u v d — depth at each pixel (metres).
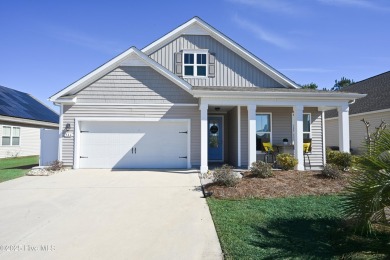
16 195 7.56
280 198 6.96
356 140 19.34
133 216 5.77
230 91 10.70
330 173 8.59
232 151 13.91
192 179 9.67
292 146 12.14
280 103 11.19
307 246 4.21
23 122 21.52
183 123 12.53
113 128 12.41
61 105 12.20
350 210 3.96
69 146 12.19
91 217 5.72
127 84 12.37
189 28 13.87
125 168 12.30
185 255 3.99
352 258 3.78
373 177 3.68
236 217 5.55
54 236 4.71
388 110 16.23
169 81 12.49
